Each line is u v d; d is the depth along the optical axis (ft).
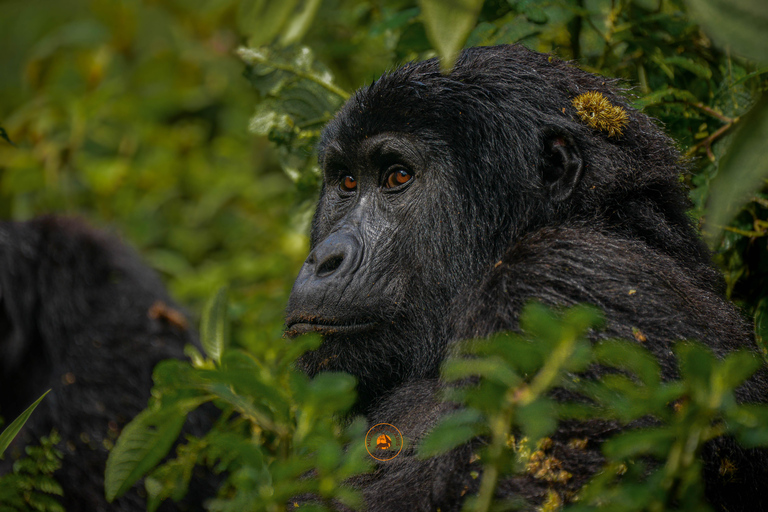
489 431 11.23
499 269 16.88
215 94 48.52
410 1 30.01
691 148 22.72
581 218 18.17
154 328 26.43
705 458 14.34
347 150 20.03
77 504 23.22
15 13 53.01
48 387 25.89
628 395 10.62
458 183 18.74
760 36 11.12
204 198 43.34
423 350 18.74
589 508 10.82
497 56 20.06
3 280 26.58
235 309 29.63
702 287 18.29
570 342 10.45
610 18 24.70
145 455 14.07
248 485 12.37
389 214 19.27
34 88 48.67
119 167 43.86
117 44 49.37
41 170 43.42
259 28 12.81
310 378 19.03
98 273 27.37
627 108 19.79
